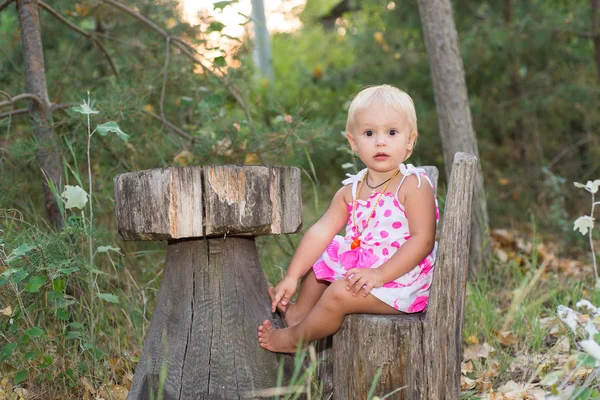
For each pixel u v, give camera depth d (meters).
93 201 4.13
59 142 3.82
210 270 2.56
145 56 4.91
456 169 2.34
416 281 2.57
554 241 6.19
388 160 2.58
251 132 4.09
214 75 4.42
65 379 3.02
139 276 4.00
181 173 2.33
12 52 5.35
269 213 2.43
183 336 2.53
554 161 7.26
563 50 7.18
